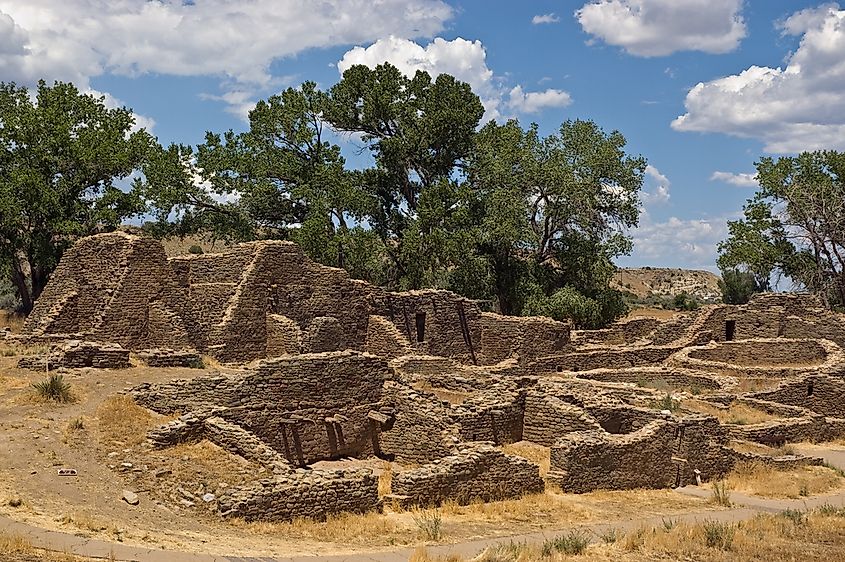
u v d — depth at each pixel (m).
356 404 31.59
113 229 55.44
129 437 25.14
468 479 25.77
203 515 21.47
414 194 75.69
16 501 19.67
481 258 66.56
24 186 50.22
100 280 38.81
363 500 23.52
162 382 30.34
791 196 73.31
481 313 53.88
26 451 23.45
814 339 54.97
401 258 65.50
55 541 17.17
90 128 56.50
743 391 44.25
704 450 31.94
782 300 58.72
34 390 28.05
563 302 66.06
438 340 51.00
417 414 31.12
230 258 42.66
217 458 24.38
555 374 48.66
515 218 67.50
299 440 29.92
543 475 28.72
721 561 19.92
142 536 18.58
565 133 74.19
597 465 28.73
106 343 35.34
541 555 19.66
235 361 40.44
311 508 22.45
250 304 41.44
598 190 72.69
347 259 61.06
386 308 49.09
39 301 39.94
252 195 66.81
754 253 73.38
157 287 39.25
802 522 24.45
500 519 24.16
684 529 22.86
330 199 63.31
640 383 46.44
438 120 71.31
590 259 71.38
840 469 34.94
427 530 21.70
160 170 62.19
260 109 69.25
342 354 31.25
